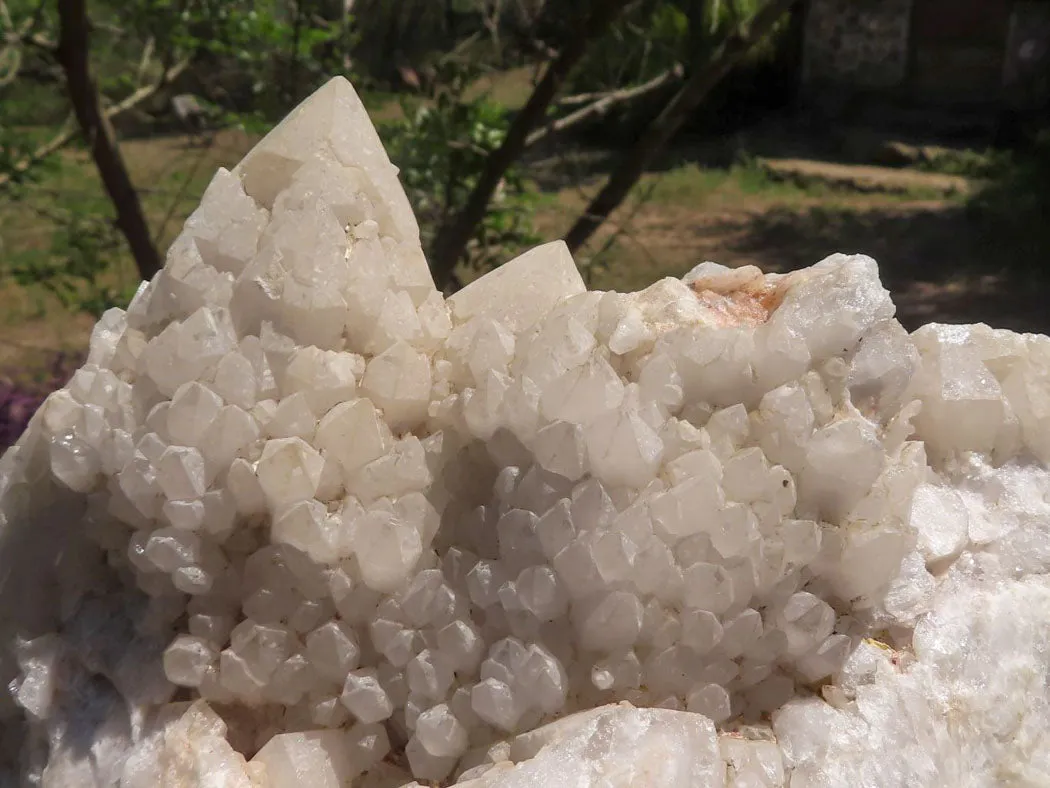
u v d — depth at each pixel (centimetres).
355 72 136
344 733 37
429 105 139
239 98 151
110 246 133
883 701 38
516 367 37
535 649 35
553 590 35
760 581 36
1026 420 47
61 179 198
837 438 36
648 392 37
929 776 37
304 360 37
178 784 35
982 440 47
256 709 38
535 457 36
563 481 36
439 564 38
